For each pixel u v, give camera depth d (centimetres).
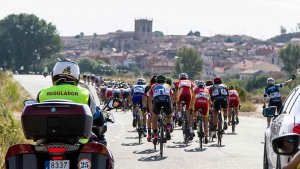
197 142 3328
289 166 711
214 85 3231
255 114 6794
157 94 2692
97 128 1378
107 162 1210
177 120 3950
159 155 2678
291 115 1505
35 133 1168
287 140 839
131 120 5291
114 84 7275
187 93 3225
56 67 1346
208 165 2344
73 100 1298
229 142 3353
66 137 1178
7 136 2302
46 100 1263
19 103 5606
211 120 3294
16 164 1195
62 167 1186
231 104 4091
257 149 2967
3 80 7325
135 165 2330
